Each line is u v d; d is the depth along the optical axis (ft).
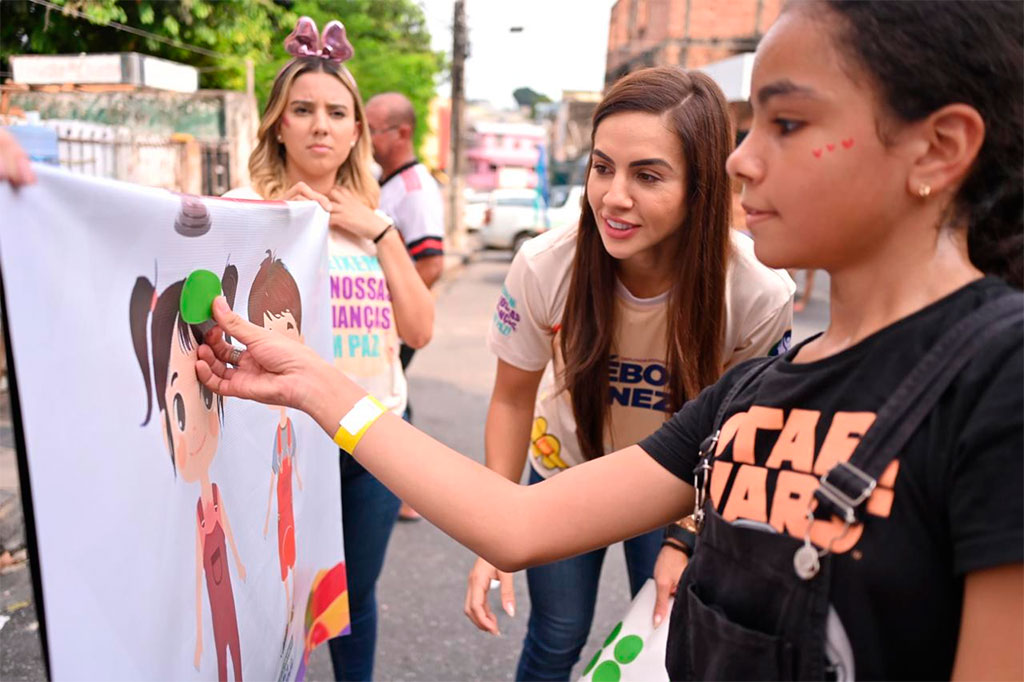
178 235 3.49
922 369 2.46
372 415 3.64
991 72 2.40
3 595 8.06
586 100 97.76
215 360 3.86
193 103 26.53
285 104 6.77
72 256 2.73
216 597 3.87
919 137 2.47
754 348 5.84
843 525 2.47
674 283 5.53
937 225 2.59
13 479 7.98
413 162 11.64
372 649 7.34
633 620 5.34
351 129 6.98
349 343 6.90
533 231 54.29
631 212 5.15
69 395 2.70
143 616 3.15
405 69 49.26
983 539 2.23
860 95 2.47
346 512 6.89
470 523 3.44
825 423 2.63
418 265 11.32
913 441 2.42
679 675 3.09
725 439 2.96
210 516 3.82
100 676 2.85
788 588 2.56
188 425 3.61
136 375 3.15
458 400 19.22
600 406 5.96
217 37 26.86
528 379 6.41
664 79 5.12
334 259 6.85
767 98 2.63
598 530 3.44
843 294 2.78
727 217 5.28
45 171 2.57
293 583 5.07
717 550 2.87
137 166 22.53
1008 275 2.62
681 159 5.07
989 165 2.53
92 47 22.77
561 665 6.51
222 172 26.84
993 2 2.40
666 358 5.72
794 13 2.57
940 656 2.45
